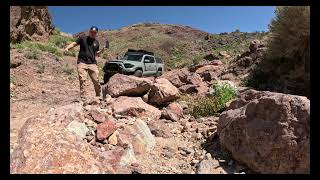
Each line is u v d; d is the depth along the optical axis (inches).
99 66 944.3
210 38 2134.6
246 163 205.5
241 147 208.7
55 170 175.3
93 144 218.4
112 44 2336.4
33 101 405.7
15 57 668.7
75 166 179.5
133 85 361.1
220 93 389.7
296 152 191.3
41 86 524.4
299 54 469.7
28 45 853.8
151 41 2311.8
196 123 295.0
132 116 301.0
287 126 194.4
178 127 285.4
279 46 490.6
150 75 715.4
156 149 236.8
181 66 1234.0
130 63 664.4
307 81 448.1
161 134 261.0
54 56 792.3
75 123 225.6
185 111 347.9
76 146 194.5
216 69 642.8
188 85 467.8
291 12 474.9
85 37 334.3
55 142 189.3
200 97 417.4
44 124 210.2
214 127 265.4
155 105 362.0
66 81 607.8
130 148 215.5
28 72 605.3
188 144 249.4
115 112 297.4
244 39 1851.6
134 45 2204.7
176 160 222.2
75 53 959.0
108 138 225.6
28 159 178.7
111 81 376.2
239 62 598.9
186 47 2084.2
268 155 197.3
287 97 200.8
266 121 202.7
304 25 450.0
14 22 1023.6
